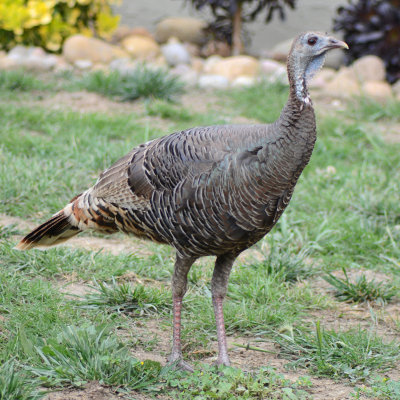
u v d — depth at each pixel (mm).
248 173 7445
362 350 8773
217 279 8445
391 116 21984
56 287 10094
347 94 23734
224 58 28172
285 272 11375
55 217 8891
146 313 9711
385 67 26281
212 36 28516
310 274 11586
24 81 20922
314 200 14820
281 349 9008
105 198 8430
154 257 11609
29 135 16453
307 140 7465
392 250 12711
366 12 26750
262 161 7434
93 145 16234
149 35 28344
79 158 15383
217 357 8461
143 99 21094
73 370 7570
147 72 21484
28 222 12516
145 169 8070
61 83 22000
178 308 8383
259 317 9664
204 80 23766
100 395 7309
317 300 10508
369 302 10773
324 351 8711
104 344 7996
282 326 9422
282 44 27797
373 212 14289
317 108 22406
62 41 25125
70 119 18203
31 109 19062
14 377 7129
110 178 8461
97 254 11180
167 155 7902
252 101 21859
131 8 31703
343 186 15781
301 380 7879
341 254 12555
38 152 15742
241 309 9828
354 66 24312
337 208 14523
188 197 7688
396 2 26906
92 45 24281
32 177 13820
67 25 24734
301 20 31969
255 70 24922
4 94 20219
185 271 8297
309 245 12492
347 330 9656
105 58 24297
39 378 7367
